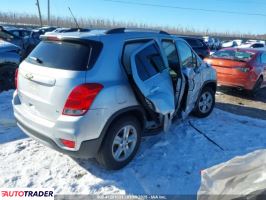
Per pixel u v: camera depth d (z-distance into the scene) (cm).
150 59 429
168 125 452
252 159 265
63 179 376
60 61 366
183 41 550
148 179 388
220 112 679
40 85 369
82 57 359
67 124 342
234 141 515
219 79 919
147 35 443
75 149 351
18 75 421
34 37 1623
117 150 392
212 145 493
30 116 385
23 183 364
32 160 414
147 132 448
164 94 429
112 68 374
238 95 938
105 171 397
